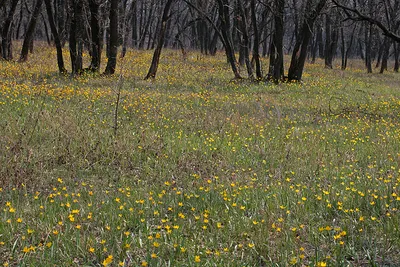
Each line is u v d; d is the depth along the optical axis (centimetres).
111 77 2084
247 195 661
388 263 471
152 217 593
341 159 901
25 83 1673
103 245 491
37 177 741
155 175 786
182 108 1389
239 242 522
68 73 2180
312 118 1355
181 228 542
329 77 2823
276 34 2280
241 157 905
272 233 543
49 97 1395
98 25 2236
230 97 1698
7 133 947
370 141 1077
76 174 779
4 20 2827
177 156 898
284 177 776
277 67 2284
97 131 1016
